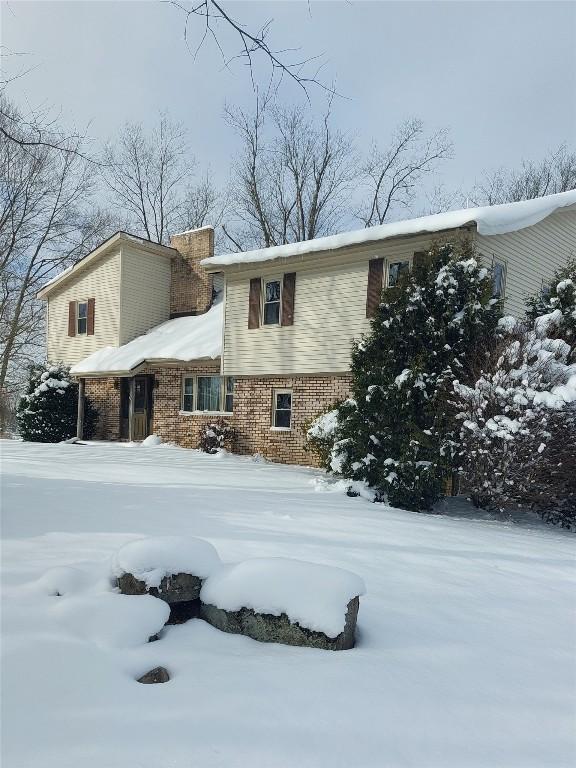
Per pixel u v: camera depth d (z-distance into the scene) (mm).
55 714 2068
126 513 5461
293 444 14070
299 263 13984
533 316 10047
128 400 18859
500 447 7652
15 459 11039
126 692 2270
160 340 18312
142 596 3010
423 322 8523
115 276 19609
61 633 2678
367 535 5473
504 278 12148
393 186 30000
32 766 1771
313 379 13820
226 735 2021
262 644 2891
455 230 10953
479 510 8945
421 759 1976
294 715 2188
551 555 5516
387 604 3582
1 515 4977
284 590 3002
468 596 3895
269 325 14547
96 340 20188
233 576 3162
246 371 14930
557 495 8047
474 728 2209
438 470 8008
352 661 2711
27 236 26125
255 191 30094
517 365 7656
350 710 2256
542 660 2914
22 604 2975
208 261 15203
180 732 2016
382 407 8445
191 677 2445
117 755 1858
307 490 8719
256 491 8102
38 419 18422
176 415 16875
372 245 12430
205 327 17953
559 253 14125
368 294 12680
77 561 3758
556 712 2381
